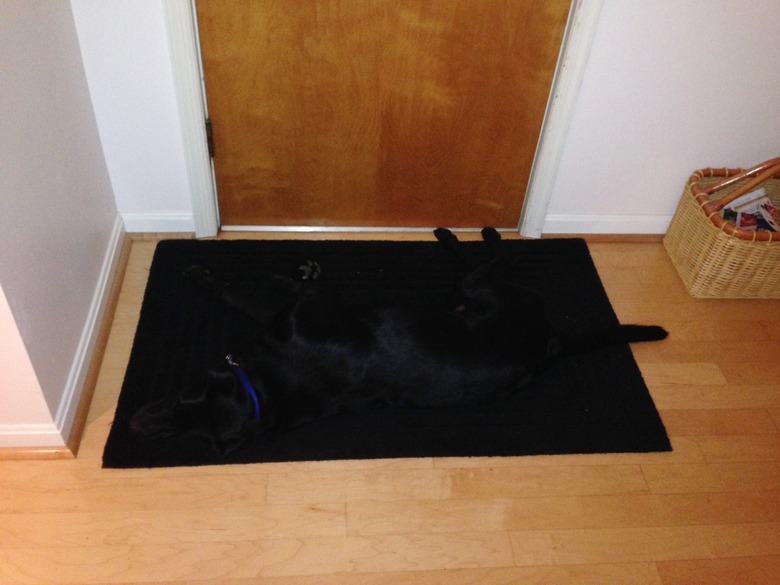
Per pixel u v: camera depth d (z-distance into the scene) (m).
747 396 1.98
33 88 1.50
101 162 2.00
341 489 1.68
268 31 1.83
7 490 1.61
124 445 1.70
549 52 1.94
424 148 2.13
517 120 2.09
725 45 1.95
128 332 1.97
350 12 1.81
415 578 1.54
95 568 1.50
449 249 2.28
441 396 1.71
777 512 1.73
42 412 1.58
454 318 1.77
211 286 2.03
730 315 2.21
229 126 2.02
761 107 2.12
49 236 1.58
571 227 2.38
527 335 1.79
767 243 2.03
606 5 1.84
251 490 1.66
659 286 2.28
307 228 2.31
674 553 1.63
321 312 1.73
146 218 2.20
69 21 1.71
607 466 1.78
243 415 1.56
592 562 1.60
